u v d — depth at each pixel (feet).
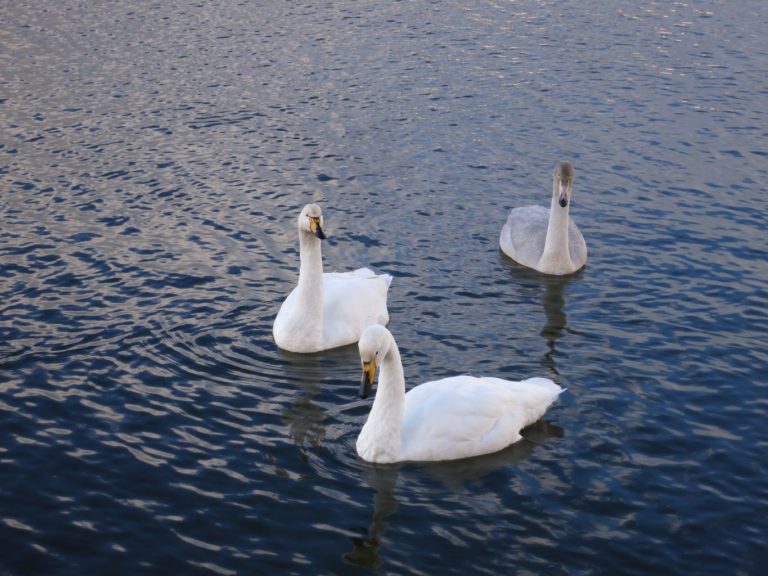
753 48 101.65
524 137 80.28
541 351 49.39
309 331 49.49
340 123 82.84
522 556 34.78
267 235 63.10
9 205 66.85
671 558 34.60
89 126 81.97
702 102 87.30
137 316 52.34
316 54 100.53
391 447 40.11
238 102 87.51
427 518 36.81
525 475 39.42
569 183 57.62
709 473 39.34
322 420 43.50
